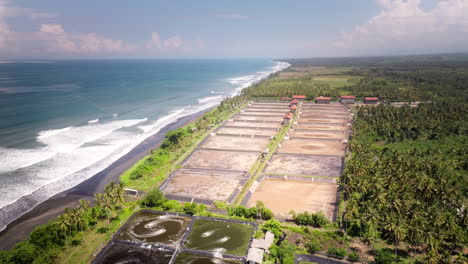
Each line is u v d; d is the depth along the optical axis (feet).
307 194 315.99
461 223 236.84
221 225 258.98
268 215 262.26
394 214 234.99
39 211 278.26
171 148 442.09
